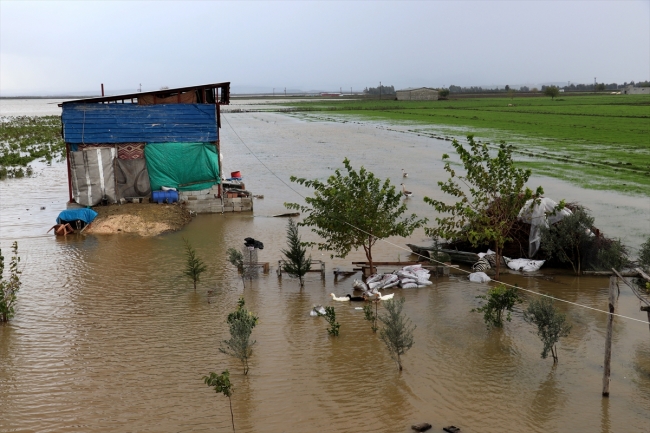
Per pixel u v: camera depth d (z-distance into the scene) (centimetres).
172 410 1206
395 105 15812
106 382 1323
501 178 2077
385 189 2061
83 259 2300
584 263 2105
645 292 1852
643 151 5366
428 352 1463
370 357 1437
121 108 3066
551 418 1162
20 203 3416
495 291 1612
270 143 6875
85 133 3031
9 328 1634
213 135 3155
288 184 4084
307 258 2256
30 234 2703
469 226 2167
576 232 2097
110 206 3044
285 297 1872
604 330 1593
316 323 1653
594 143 6028
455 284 2009
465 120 9594
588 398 1238
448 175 4303
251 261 2070
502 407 1204
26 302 1836
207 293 1908
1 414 1195
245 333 1363
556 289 1933
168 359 1434
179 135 3117
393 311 1401
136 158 3092
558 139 6419
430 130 8031
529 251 2202
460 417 1168
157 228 2739
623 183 3784
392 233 2092
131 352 1473
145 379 1335
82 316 1717
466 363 1401
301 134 8038
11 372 1372
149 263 2242
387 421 1159
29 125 10300
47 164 5147
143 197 3127
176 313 1731
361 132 8169
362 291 1908
